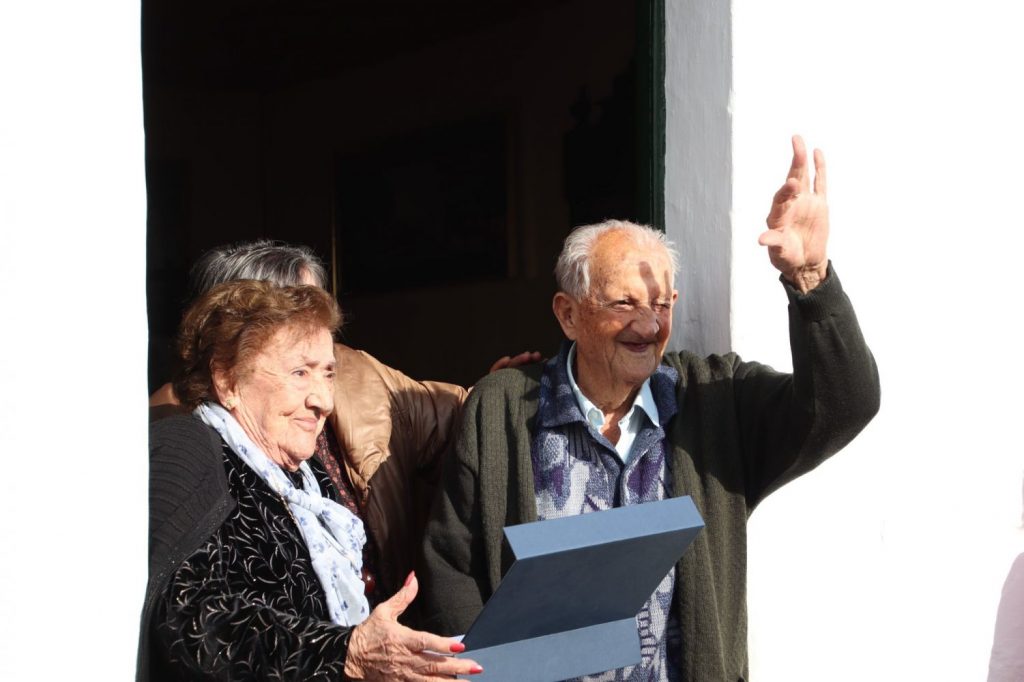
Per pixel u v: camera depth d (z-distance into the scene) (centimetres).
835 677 337
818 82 325
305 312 237
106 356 211
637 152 342
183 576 215
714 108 316
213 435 232
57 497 207
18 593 205
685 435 275
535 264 613
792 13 320
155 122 784
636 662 248
